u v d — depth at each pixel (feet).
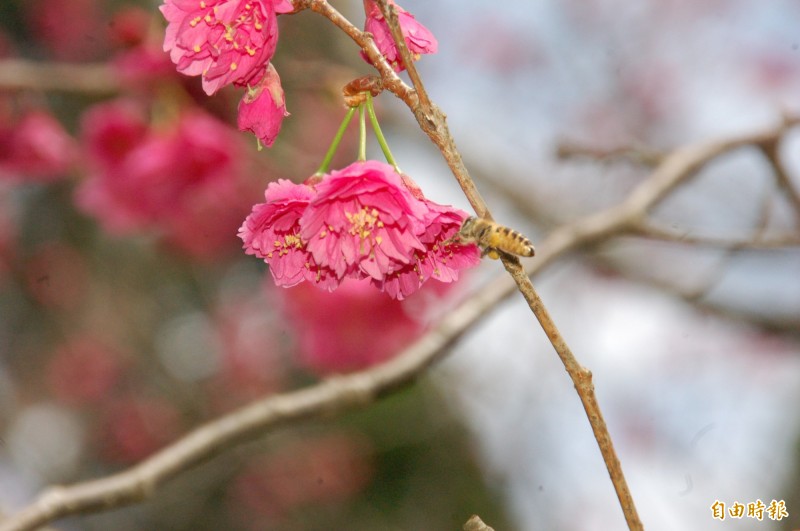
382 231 7.94
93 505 12.71
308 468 31.30
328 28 25.32
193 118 18.92
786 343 32.01
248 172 22.33
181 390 33.76
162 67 18.74
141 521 31.89
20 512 12.35
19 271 33.04
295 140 24.89
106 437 33.42
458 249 8.53
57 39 30.01
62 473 33.40
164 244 29.60
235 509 32.14
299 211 8.42
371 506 31.01
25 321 33.99
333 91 20.21
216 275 33.14
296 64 20.31
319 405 14.44
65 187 31.96
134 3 28.02
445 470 30.09
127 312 33.60
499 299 16.20
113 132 19.69
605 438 7.12
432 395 29.86
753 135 18.62
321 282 8.54
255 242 8.48
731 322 26.37
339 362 20.76
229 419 13.93
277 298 21.25
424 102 7.32
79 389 33.45
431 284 19.97
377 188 7.78
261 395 33.04
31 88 19.61
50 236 33.24
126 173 19.10
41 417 33.94
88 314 33.65
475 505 29.73
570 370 7.14
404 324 20.36
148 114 19.94
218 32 7.88
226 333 33.27
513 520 29.96
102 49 29.86
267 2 7.86
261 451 31.12
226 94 19.33
